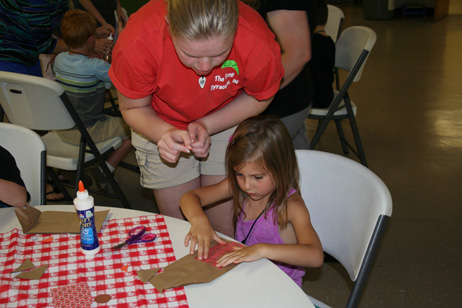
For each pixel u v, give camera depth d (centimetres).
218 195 165
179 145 145
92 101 267
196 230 136
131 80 149
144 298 111
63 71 262
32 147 171
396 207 291
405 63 574
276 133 146
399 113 430
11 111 236
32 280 117
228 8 117
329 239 159
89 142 243
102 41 302
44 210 146
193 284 116
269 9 180
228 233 199
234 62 149
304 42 183
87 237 125
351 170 150
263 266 123
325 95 305
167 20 124
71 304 109
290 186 152
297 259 131
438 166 338
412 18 823
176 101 158
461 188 309
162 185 187
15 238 132
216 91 156
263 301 111
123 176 332
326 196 157
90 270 120
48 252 127
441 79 516
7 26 273
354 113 313
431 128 398
